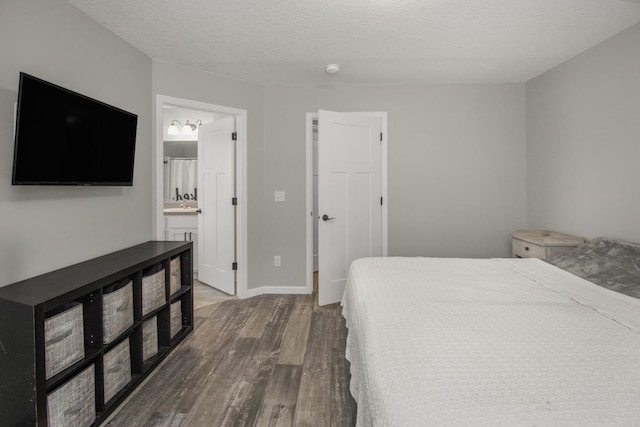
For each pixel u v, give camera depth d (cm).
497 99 362
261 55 288
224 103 339
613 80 254
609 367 96
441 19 229
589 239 279
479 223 367
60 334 149
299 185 374
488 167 365
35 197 182
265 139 373
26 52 177
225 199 369
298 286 378
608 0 207
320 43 265
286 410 176
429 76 341
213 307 332
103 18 226
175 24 235
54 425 143
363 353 126
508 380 90
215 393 191
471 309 143
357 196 357
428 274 207
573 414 76
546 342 112
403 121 367
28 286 158
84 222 217
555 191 318
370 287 179
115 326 181
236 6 213
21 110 160
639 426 73
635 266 203
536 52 283
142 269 209
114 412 175
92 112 207
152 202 292
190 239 443
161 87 297
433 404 81
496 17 227
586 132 280
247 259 362
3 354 135
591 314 138
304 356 234
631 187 241
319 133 337
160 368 218
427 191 369
